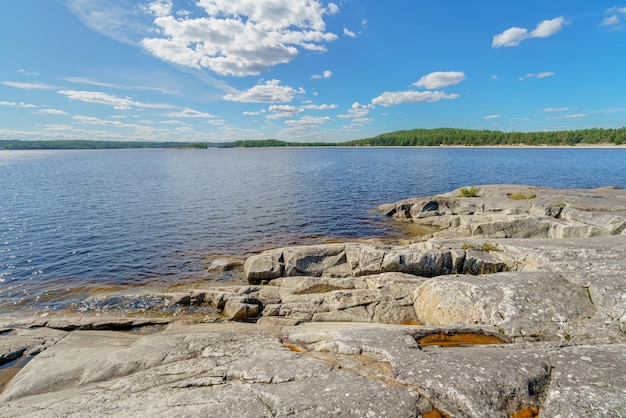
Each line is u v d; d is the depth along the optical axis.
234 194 49.12
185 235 28.80
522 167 85.50
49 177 73.25
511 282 11.58
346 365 7.75
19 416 7.00
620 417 5.41
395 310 13.91
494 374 6.82
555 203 27.88
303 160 140.25
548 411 5.99
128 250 24.92
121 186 57.72
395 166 96.19
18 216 34.75
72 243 26.31
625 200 28.12
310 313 14.36
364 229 31.14
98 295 17.55
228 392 6.91
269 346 9.34
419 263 16.95
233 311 15.04
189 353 9.38
